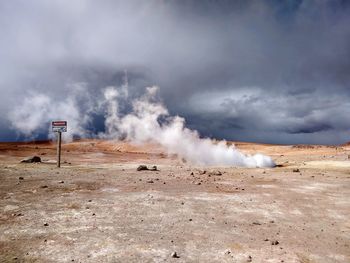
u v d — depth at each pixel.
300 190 18.41
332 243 9.84
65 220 10.73
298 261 8.19
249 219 11.98
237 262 7.93
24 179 18.64
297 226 11.43
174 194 15.73
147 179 20.30
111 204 13.16
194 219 11.57
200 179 21.44
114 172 23.86
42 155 40.50
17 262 7.34
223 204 14.09
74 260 7.57
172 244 8.96
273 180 22.27
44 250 8.12
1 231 9.44
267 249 8.97
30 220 10.58
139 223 10.77
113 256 7.91
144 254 8.13
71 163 32.09
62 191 15.48
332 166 34.31
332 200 15.90
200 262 7.82
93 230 9.84
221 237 9.79
